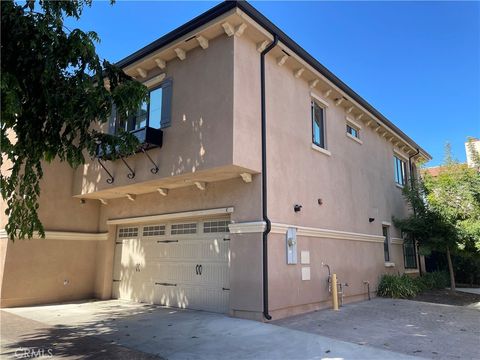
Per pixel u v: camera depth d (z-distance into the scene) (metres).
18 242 11.16
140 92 6.39
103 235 12.88
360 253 12.92
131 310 10.16
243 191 9.09
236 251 8.91
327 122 12.21
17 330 7.91
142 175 10.02
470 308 11.11
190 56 9.62
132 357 5.98
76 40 5.66
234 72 8.59
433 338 7.19
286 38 9.70
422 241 15.20
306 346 6.45
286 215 9.46
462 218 14.23
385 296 13.30
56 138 5.98
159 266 11.22
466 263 18.16
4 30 5.29
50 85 5.74
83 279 12.57
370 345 6.59
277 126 9.71
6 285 10.75
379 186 15.36
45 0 5.75
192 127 9.10
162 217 10.91
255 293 8.43
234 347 6.43
